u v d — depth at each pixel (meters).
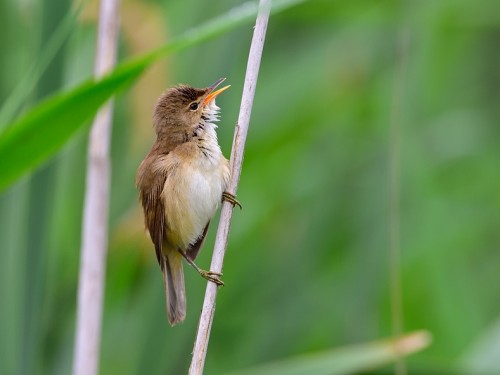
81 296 8.90
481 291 13.24
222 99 9.98
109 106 9.02
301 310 11.38
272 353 11.17
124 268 10.82
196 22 10.72
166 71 10.50
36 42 8.30
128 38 10.66
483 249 13.61
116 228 10.70
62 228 11.21
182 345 9.95
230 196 7.80
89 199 8.98
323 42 12.71
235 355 11.34
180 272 8.87
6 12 10.12
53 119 6.73
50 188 8.62
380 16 12.09
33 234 8.59
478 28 14.23
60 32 8.21
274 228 12.22
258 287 11.77
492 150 14.05
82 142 11.20
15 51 10.12
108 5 8.79
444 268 12.70
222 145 10.96
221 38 10.03
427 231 12.59
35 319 8.60
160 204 8.75
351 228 11.77
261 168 12.62
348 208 11.88
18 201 9.64
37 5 8.39
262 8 6.70
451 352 12.27
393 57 12.90
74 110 6.72
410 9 11.89
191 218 8.64
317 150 12.62
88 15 10.66
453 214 13.41
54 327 10.29
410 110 12.35
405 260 12.58
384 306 12.65
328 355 8.65
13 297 9.45
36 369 8.64
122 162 10.80
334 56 13.08
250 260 11.95
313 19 12.63
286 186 12.59
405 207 12.41
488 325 12.58
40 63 7.66
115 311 11.02
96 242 8.96
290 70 12.67
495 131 14.22
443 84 14.17
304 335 11.25
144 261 10.76
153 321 9.80
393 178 9.05
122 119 10.80
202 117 8.89
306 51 12.70
